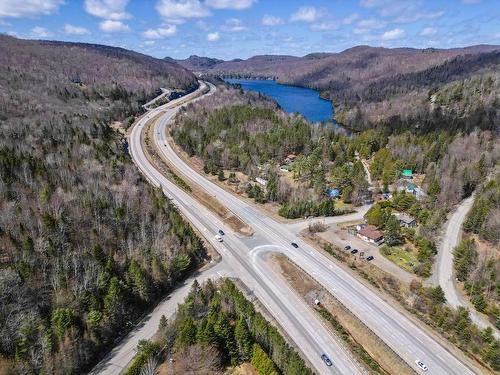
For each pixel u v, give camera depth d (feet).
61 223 249.14
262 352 179.63
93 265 228.63
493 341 211.61
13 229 241.35
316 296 250.98
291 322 227.40
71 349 182.80
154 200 324.60
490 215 334.24
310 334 218.59
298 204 366.63
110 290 213.46
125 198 312.91
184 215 355.97
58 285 211.41
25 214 252.42
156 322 223.30
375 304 245.24
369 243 317.83
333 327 224.33
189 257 271.49
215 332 189.57
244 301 217.15
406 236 328.29
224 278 266.77
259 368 178.19
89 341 193.57
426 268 277.64
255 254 298.56
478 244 324.19
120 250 260.21
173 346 191.72
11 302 196.85
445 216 370.53
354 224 350.23
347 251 304.71
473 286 259.19
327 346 210.59
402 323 229.66
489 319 239.71
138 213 297.74
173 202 378.94
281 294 252.62
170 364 181.47
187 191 406.62
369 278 271.28
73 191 295.89
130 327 218.59
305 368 174.81
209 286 243.60
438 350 210.79
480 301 245.45
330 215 365.40
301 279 267.80
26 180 296.10
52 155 356.59
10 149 358.23
